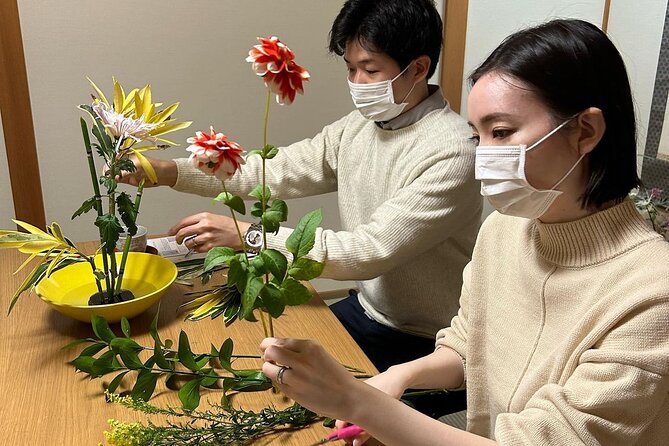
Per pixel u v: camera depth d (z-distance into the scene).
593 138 0.83
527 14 2.44
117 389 1.06
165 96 2.32
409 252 1.46
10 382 1.08
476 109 0.88
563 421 0.79
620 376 0.77
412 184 1.49
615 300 0.83
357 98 1.54
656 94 1.97
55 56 2.17
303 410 0.99
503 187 0.89
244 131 2.45
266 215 0.86
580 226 0.89
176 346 1.20
